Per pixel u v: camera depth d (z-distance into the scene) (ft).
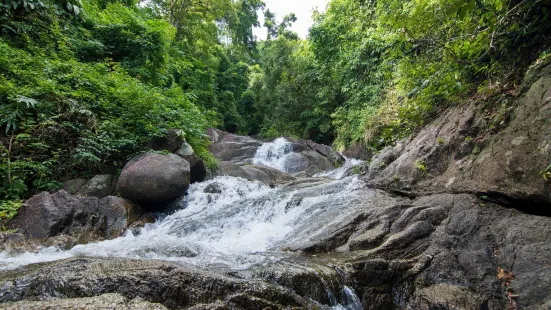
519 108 12.67
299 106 59.67
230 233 17.15
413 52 19.12
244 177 30.83
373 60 33.47
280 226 17.25
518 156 11.59
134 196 18.83
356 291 10.61
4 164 16.07
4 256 11.84
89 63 26.84
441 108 18.89
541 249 10.04
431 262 11.63
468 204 12.96
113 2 40.47
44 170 17.58
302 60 62.69
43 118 18.16
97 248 13.69
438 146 16.51
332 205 17.57
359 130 35.19
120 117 22.06
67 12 28.30
